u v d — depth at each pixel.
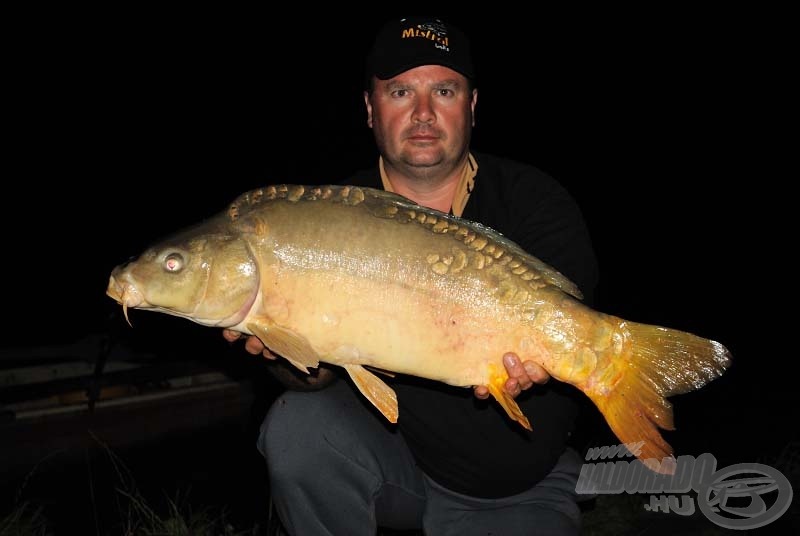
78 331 2.82
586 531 1.38
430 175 1.11
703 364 0.89
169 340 2.41
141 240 4.92
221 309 0.91
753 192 6.90
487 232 0.93
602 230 6.29
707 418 2.21
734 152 7.32
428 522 1.12
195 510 1.47
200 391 1.98
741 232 6.09
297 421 1.08
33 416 1.70
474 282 0.90
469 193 1.15
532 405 1.05
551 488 1.14
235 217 0.93
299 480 1.08
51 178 5.80
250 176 6.14
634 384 0.90
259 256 0.90
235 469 1.69
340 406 1.12
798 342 3.20
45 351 2.27
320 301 0.90
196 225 0.94
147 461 1.72
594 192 7.21
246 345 1.01
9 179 5.71
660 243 5.86
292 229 0.91
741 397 2.44
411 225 0.91
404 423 1.10
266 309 0.91
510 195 1.13
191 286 0.91
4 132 6.04
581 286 1.05
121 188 5.84
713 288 4.41
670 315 3.70
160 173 6.05
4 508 1.43
